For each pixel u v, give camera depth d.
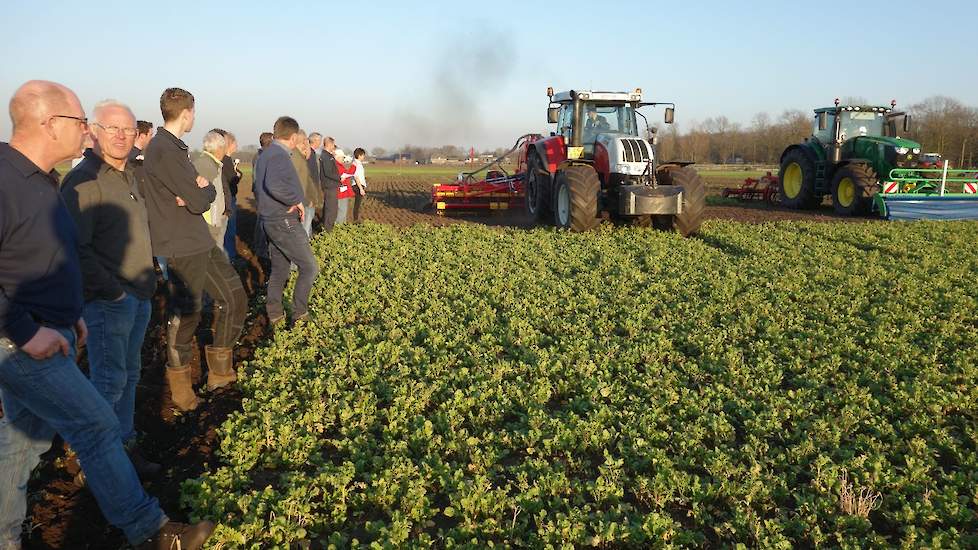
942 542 3.35
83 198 3.50
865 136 17.38
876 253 11.05
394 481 3.77
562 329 6.69
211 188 4.69
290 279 8.69
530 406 4.79
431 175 49.91
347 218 16.72
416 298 7.72
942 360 5.98
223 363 5.34
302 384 5.09
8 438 2.87
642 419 4.53
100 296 3.56
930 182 17.11
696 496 3.72
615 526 3.39
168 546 3.04
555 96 14.47
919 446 4.27
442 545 3.38
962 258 10.82
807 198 18.70
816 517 3.55
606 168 13.02
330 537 3.31
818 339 6.46
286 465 4.09
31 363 2.70
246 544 3.26
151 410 4.90
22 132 2.70
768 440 4.54
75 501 3.71
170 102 4.38
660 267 9.55
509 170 28.22
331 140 13.31
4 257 2.64
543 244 11.52
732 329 6.59
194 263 4.66
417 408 4.78
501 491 3.64
